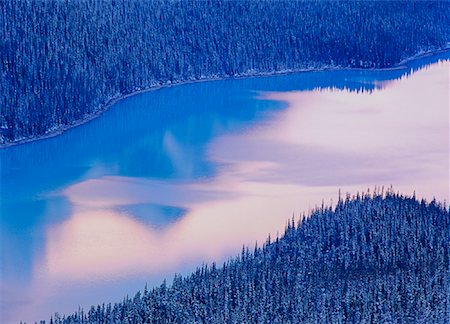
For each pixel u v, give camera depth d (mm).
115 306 178625
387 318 169875
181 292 178875
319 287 181000
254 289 180250
